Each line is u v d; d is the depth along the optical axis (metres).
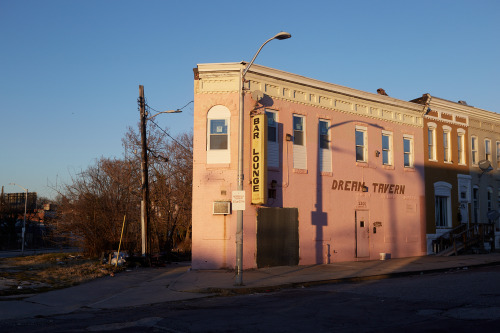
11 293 13.86
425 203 27.34
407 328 8.55
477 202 30.83
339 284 15.95
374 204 24.59
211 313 10.32
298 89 21.80
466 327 8.55
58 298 13.11
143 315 10.38
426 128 28.14
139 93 23.31
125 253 23.50
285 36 14.20
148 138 35.34
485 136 31.97
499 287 13.62
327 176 22.48
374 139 25.11
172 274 18.83
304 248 21.12
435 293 12.74
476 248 27.97
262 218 19.73
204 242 19.12
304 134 21.86
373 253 24.12
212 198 19.30
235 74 19.77
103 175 31.00
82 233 28.28
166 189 37.12
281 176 20.66
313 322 9.19
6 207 59.47
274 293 13.80
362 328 8.60
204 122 19.69
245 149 19.48
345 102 23.91
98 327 9.05
